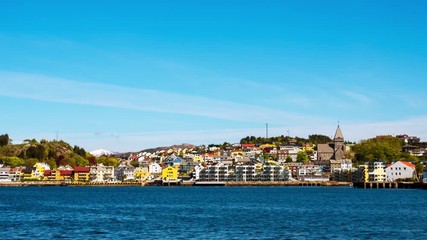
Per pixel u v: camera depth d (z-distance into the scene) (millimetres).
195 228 119062
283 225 125375
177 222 131875
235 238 103250
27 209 175000
